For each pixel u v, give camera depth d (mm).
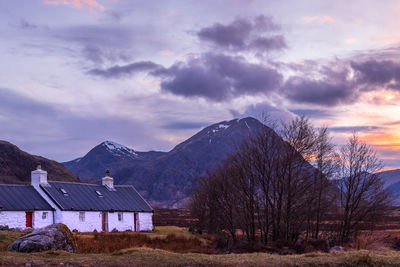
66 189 61500
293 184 50125
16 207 53188
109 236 46469
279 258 23906
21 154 173250
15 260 22156
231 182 58531
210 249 39500
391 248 32375
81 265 21781
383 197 56594
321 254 25281
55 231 27516
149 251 25422
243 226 55625
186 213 193375
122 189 70562
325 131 54156
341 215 57219
